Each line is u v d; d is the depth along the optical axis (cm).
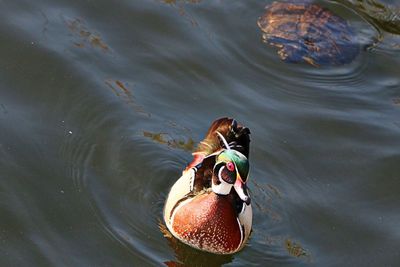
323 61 1590
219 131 1215
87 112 1375
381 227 1259
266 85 1522
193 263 1175
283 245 1210
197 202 1162
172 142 1349
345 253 1205
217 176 1147
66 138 1318
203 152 1225
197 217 1157
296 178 1335
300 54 1591
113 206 1220
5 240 1134
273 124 1430
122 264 1124
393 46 1670
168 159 1320
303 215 1268
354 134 1439
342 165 1370
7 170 1241
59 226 1170
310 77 1556
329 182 1335
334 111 1485
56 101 1384
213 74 1515
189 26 1612
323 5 1741
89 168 1278
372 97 1538
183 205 1174
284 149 1381
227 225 1157
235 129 1208
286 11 1678
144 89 1445
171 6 1653
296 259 1187
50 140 1309
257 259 1185
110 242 1156
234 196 1172
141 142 1339
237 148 1195
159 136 1357
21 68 1435
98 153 1309
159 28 1592
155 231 1197
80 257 1123
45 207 1197
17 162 1259
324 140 1415
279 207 1274
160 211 1235
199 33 1602
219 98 1465
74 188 1238
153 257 1148
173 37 1577
